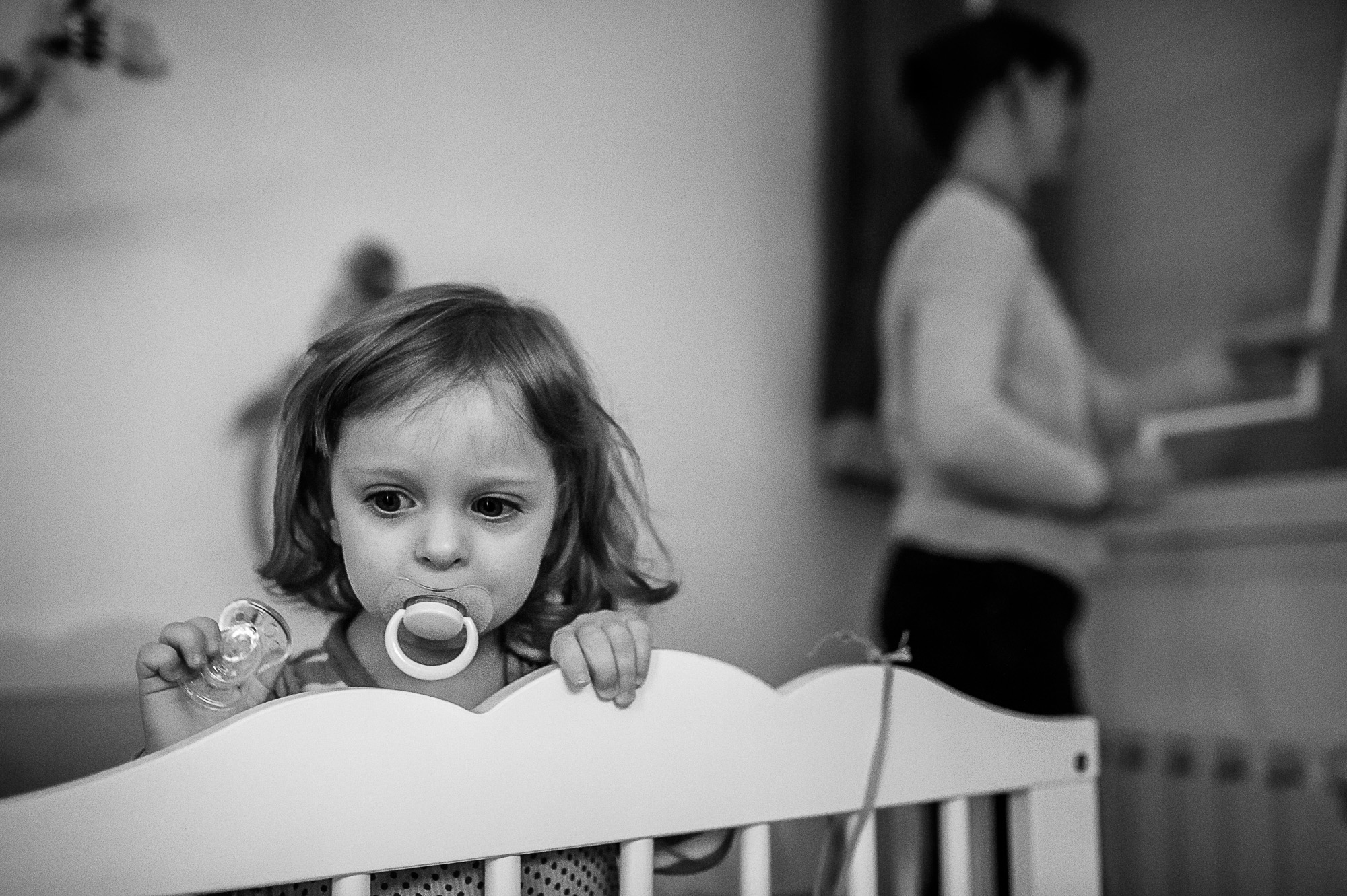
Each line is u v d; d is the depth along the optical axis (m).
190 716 0.57
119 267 1.49
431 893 0.57
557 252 1.75
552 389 0.64
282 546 0.68
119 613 1.45
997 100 1.69
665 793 0.57
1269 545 1.58
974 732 0.71
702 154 1.90
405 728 0.50
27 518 1.42
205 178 1.54
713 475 1.81
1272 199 1.59
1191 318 1.67
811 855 1.18
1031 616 1.50
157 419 1.49
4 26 1.44
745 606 1.80
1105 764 1.74
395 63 1.67
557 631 0.57
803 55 2.01
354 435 0.59
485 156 1.72
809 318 1.96
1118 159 1.78
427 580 0.58
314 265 1.59
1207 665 1.65
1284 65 1.59
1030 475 1.50
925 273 1.63
